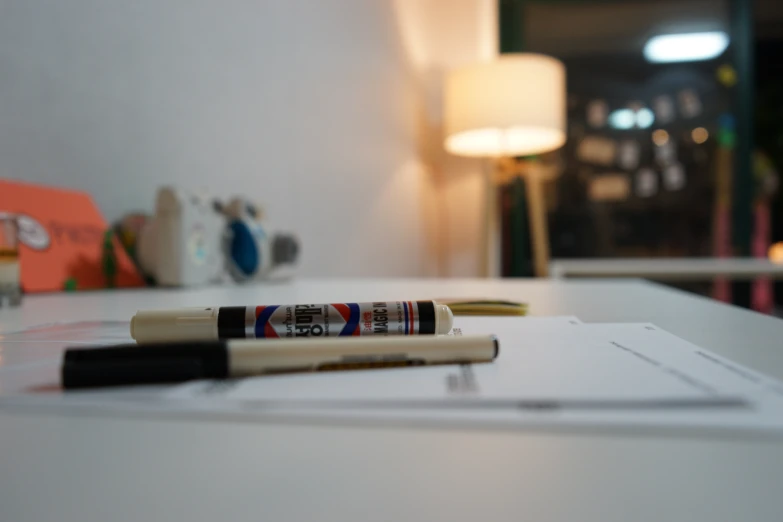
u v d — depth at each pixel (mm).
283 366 222
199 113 1086
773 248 2875
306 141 1528
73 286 706
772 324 371
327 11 1660
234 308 273
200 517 157
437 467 151
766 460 146
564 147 2916
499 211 2719
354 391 193
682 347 271
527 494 149
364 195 1917
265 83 1327
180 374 209
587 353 256
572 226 2918
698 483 146
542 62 2055
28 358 268
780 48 3006
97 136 850
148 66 954
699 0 2672
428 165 2633
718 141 2764
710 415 163
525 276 2748
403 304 285
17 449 161
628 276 1879
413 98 2465
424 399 181
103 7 856
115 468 158
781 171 2967
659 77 2850
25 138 730
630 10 2738
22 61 726
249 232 911
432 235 2656
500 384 199
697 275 1713
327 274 1639
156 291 736
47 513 159
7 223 532
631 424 158
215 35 1139
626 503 146
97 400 190
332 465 154
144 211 947
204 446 160
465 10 2686
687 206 2834
